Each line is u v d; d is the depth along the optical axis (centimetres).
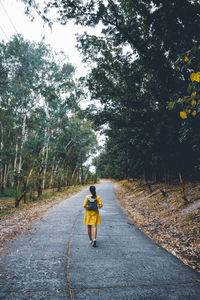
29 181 1914
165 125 1088
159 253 495
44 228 744
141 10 1109
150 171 2167
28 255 468
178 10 896
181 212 860
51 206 1395
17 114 2495
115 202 1658
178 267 410
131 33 1196
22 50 1966
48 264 417
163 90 1180
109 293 310
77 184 4997
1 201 1962
